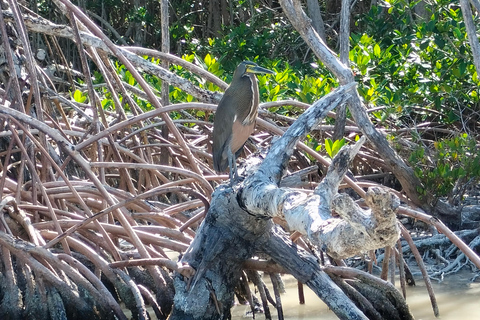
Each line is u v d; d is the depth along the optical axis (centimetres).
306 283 541
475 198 980
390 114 1026
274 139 630
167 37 920
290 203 438
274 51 1627
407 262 823
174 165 946
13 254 621
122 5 2209
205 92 854
